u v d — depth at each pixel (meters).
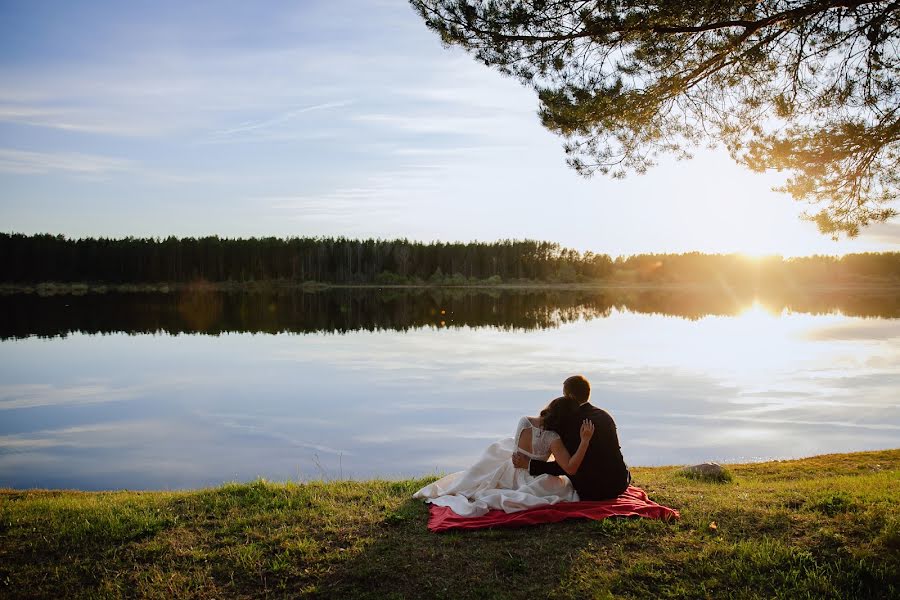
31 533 6.12
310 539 5.88
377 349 33.12
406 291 119.06
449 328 45.91
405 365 27.27
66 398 20.06
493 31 7.25
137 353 31.34
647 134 8.14
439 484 6.98
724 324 49.91
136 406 18.73
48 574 5.38
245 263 120.94
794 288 153.38
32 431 15.74
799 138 7.50
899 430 15.72
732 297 109.81
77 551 5.77
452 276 136.38
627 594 4.97
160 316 56.16
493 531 5.90
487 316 58.62
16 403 19.33
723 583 5.11
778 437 15.16
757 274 158.50
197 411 18.02
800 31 7.31
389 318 55.47
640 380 23.23
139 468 12.55
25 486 11.38
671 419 17.00
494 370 25.75
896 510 6.08
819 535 5.74
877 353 31.20
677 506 6.63
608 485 6.42
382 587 5.11
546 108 7.60
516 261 144.00
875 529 5.75
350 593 5.03
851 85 7.46
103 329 43.91
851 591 4.96
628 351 32.25
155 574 5.33
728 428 16.00
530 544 5.66
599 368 26.33
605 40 7.31
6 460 13.16
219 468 12.53
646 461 13.17
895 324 49.19
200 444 14.42
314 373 24.95
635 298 103.50
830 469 10.95
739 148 8.16
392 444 14.34
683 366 26.81
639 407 18.53
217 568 5.42
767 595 4.94
